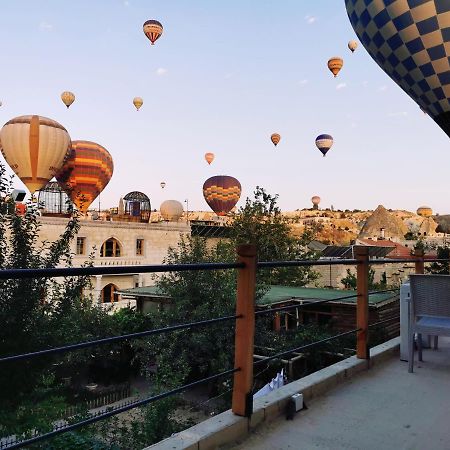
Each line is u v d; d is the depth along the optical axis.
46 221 30.45
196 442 2.39
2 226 12.23
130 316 18.91
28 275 1.67
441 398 3.37
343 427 2.85
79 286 12.04
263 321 14.48
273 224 22.70
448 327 3.86
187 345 14.35
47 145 35.25
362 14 14.97
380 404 3.24
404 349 4.36
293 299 16.31
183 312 14.60
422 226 108.00
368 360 4.09
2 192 12.02
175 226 39.19
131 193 46.47
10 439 7.93
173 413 11.76
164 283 16.45
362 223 155.38
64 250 13.24
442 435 2.75
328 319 16.78
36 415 9.51
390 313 14.30
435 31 13.32
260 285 15.30
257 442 2.64
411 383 3.71
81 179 41.12
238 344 2.77
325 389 3.47
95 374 17.89
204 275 14.95
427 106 15.01
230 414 2.76
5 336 10.45
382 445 2.61
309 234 24.02
